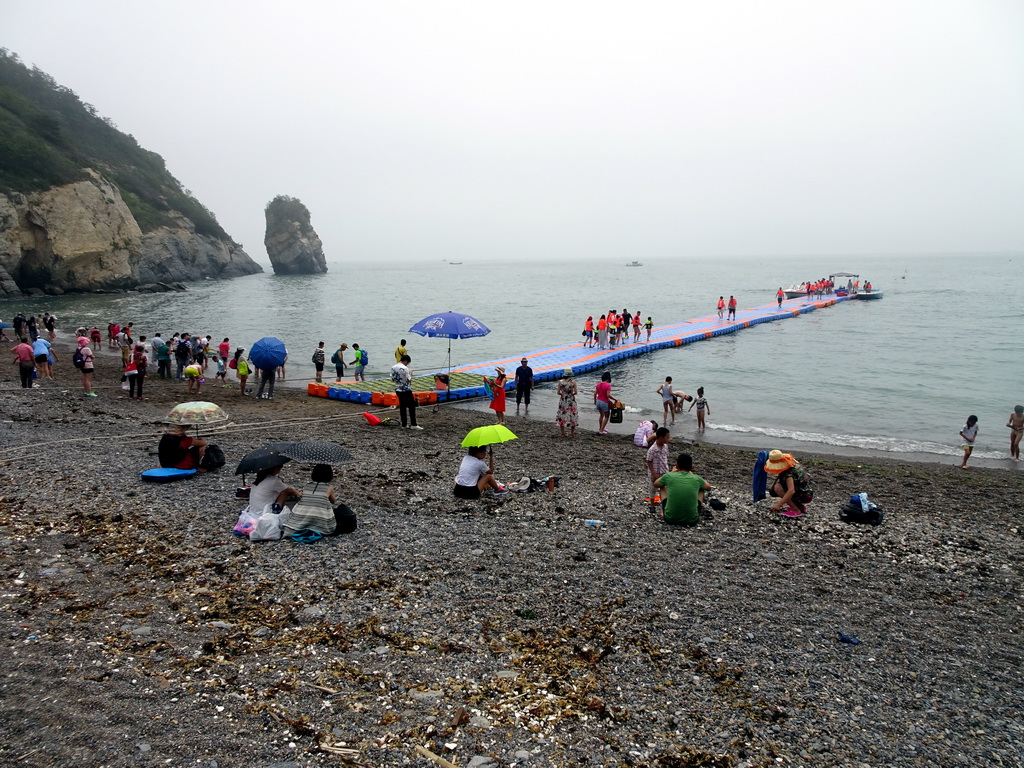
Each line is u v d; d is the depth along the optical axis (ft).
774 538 35.45
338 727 17.49
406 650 21.77
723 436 69.41
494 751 16.93
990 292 309.01
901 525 39.78
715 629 24.59
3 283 231.30
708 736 18.20
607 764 16.71
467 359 123.24
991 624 26.48
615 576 29.01
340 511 32.35
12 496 35.42
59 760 15.30
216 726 17.15
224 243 491.72
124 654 20.26
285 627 22.90
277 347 76.74
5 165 240.32
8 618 21.98
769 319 181.68
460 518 35.94
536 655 21.98
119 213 283.18
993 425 76.48
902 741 18.57
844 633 24.79
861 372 106.93
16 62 423.23
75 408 64.64
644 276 603.67
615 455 56.90
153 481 38.93
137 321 183.11
